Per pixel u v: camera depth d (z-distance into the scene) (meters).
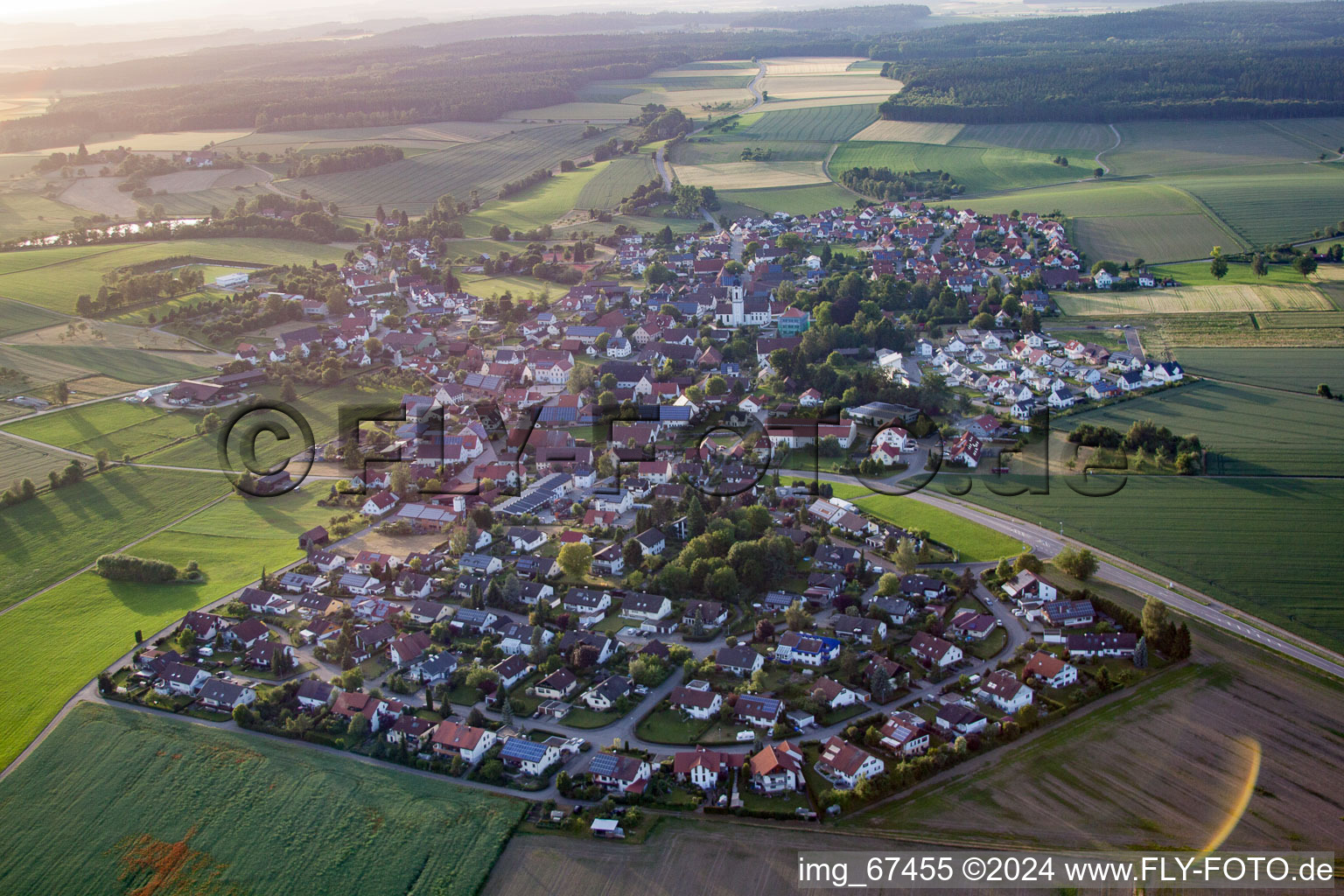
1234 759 165.88
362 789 165.25
